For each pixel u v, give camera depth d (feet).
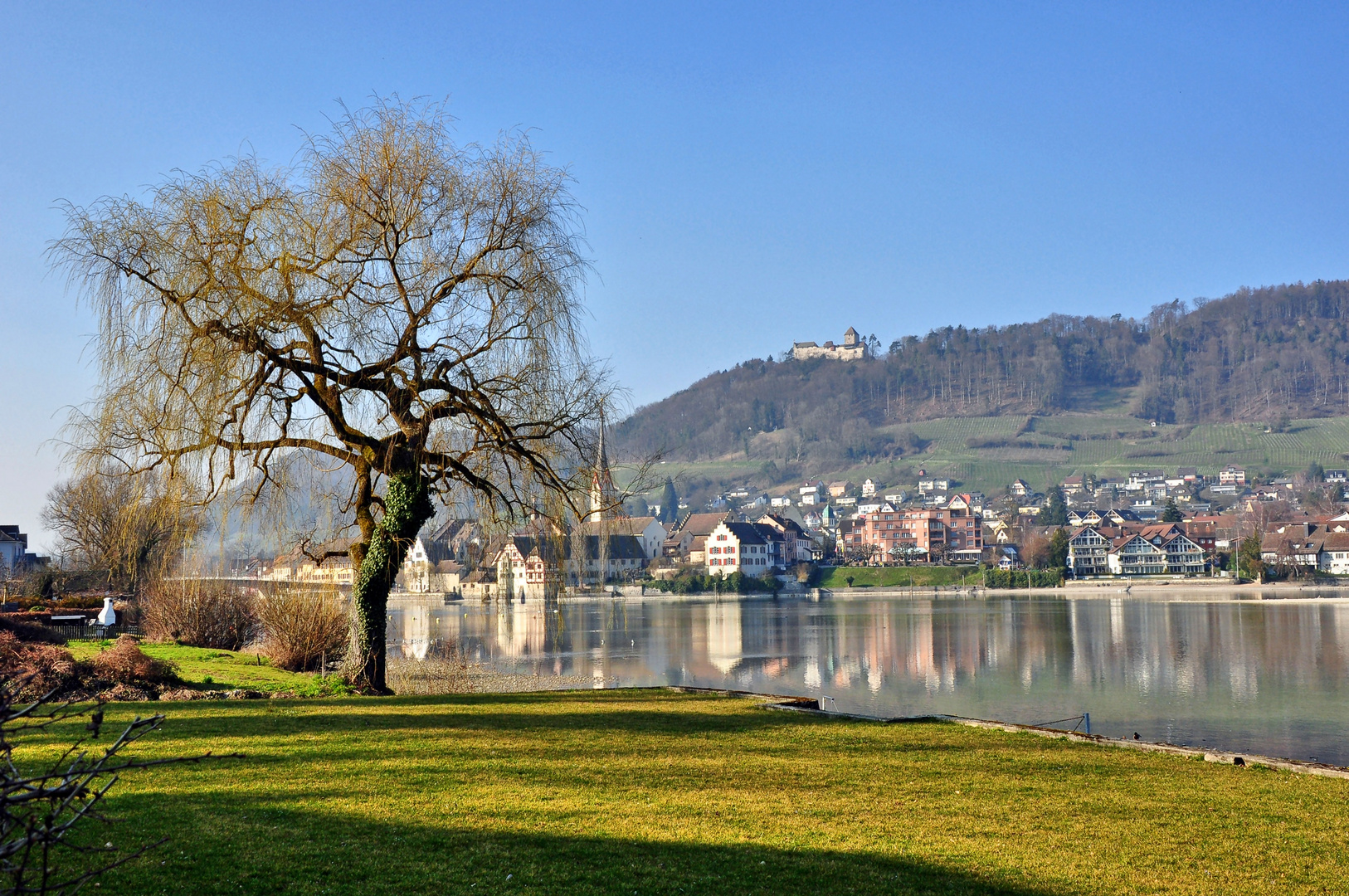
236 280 80.28
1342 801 48.03
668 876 35.40
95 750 49.85
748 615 378.94
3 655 80.74
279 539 91.56
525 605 386.73
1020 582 597.52
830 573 634.43
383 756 53.93
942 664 199.52
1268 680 169.58
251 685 100.22
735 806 45.16
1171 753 60.64
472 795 45.78
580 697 88.48
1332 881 36.19
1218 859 38.60
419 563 153.07
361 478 91.30
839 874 36.06
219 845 36.81
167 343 78.74
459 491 93.15
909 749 60.90
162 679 93.35
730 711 77.61
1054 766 56.03
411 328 85.30
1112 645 233.14
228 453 83.15
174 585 151.12
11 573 347.36
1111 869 37.19
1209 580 607.37
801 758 57.21
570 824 41.50
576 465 93.91
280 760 51.93
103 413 79.15
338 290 84.17
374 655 91.86
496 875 34.86
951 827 42.55
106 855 34.86
